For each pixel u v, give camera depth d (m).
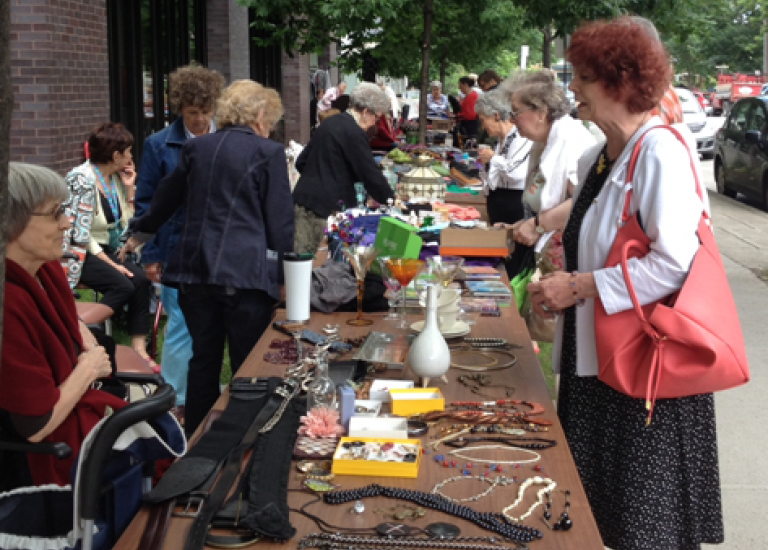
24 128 6.87
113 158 5.50
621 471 2.45
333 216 4.76
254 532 1.77
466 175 7.43
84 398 2.47
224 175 3.59
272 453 2.11
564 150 4.07
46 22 6.77
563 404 2.69
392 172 6.95
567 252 2.70
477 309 3.46
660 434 2.39
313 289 3.47
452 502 1.92
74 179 5.02
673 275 2.27
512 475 2.06
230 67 13.26
